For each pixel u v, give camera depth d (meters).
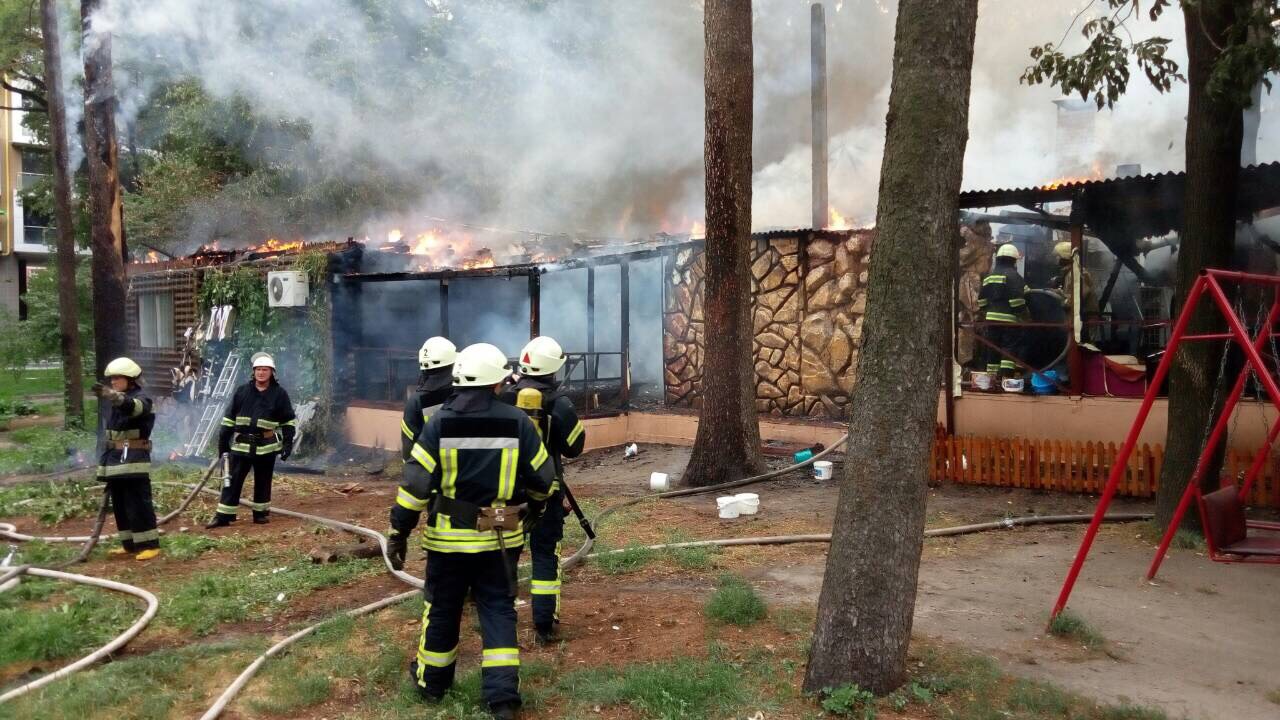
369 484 12.33
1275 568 6.70
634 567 7.04
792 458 11.48
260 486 9.45
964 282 11.52
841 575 4.36
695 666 4.74
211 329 16.59
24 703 4.61
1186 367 7.42
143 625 5.91
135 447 7.89
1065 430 9.78
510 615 4.46
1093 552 7.24
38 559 7.77
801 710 4.28
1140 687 4.51
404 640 5.50
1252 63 6.64
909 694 4.34
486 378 4.52
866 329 4.36
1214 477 7.39
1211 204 7.34
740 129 10.28
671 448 13.15
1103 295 10.76
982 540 7.73
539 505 4.68
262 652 5.39
